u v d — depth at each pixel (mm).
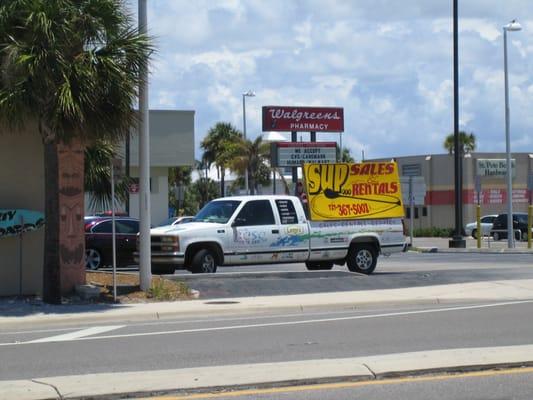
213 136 84562
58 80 16984
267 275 23000
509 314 17016
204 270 22797
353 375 10336
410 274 24656
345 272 23828
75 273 19969
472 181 69250
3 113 16938
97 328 15820
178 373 10625
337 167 25078
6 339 14406
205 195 88812
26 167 19938
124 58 17828
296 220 24219
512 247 43188
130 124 18031
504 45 42344
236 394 9523
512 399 9289
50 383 10031
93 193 25766
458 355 11664
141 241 19844
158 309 17797
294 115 47531
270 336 14266
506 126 42938
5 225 19125
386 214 25688
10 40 17016
